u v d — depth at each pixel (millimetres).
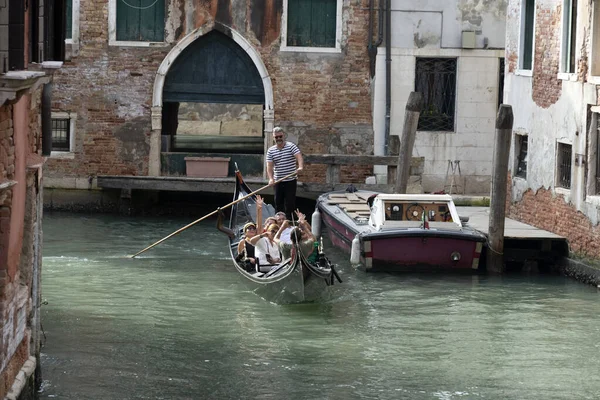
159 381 14391
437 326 17594
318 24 28922
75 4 28719
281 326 17406
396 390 14219
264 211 23297
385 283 20734
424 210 22125
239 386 14250
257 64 28891
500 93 29125
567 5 22516
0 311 11023
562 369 15320
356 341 16578
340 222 23375
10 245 11227
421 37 28797
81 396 13672
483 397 14008
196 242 24984
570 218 22188
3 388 11203
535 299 19719
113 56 28922
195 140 34750
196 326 17312
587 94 21438
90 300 18875
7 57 9969
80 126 29094
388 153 28656
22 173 11781
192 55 29172
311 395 13945
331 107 29125
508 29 25734
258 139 36031
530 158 24328
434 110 29125
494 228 21875
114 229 26516
